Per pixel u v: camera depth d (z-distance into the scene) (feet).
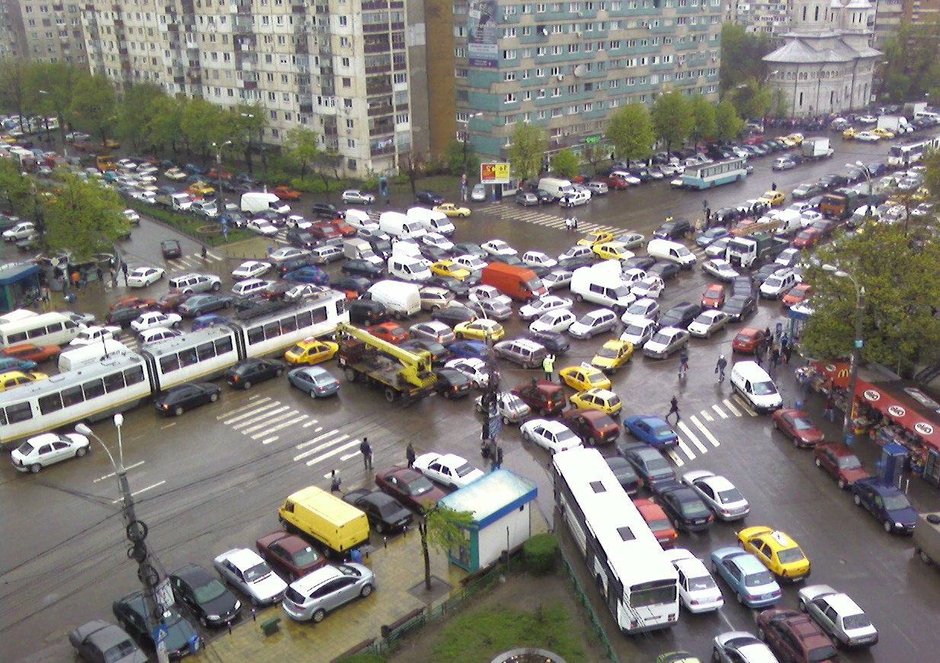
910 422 152.97
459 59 400.06
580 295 238.48
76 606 122.11
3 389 185.26
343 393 187.32
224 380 195.31
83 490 151.84
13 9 643.04
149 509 145.28
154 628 99.96
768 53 582.35
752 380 176.76
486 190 355.15
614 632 113.19
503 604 119.65
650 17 428.97
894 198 241.14
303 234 294.87
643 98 440.86
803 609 115.55
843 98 534.78
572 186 350.43
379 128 383.04
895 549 130.72
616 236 296.10
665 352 200.64
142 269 261.65
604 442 161.38
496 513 124.06
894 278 166.40
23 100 498.69
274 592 120.16
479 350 200.64
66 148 469.98
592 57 410.31
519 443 164.55
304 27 383.45
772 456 158.40
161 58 485.97
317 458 160.35
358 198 351.25
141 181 383.65
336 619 117.19
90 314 232.94
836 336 166.71
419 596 121.39
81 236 253.44
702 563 121.49
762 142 448.24
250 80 420.77
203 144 416.87
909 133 468.34
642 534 116.98
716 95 480.64
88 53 540.93
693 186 361.10
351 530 128.77
